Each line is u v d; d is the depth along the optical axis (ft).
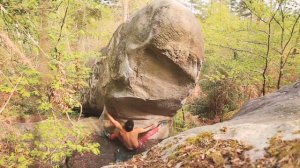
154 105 22.08
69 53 14.76
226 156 7.57
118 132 22.36
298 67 24.58
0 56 12.14
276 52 24.88
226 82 34.45
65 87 14.32
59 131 14.80
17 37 12.40
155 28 19.38
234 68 25.59
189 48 19.80
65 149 16.85
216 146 8.02
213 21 27.02
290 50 23.81
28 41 12.72
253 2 23.52
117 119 23.30
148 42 19.76
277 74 26.43
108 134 22.56
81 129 15.15
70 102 13.87
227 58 28.37
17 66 13.66
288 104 11.76
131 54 21.04
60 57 14.32
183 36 19.39
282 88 15.30
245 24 25.05
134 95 21.31
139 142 22.38
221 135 8.41
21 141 15.92
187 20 19.45
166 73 20.77
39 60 14.34
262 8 23.13
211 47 27.61
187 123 31.73
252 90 33.53
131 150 22.31
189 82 21.12
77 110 28.04
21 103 21.06
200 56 20.53
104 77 23.68
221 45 26.27
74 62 14.94
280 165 6.57
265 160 6.91
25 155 14.58
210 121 34.68
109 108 23.35
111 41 24.53
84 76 16.08
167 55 19.62
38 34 14.11
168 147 9.27
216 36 25.72
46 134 14.89
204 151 8.01
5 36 10.52
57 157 14.94
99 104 25.16
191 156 8.04
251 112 13.17
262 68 26.53
